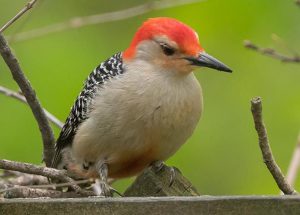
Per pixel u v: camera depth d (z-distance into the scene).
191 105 10.70
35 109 11.02
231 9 14.45
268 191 14.34
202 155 14.47
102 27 15.12
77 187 10.65
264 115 14.88
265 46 14.55
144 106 10.48
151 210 8.17
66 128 11.31
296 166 11.92
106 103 10.57
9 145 13.49
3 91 12.08
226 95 14.98
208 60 10.62
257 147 14.59
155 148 10.73
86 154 11.02
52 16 15.43
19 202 8.28
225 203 8.12
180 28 10.78
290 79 14.98
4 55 10.41
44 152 11.54
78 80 13.80
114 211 8.20
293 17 14.49
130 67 10.76
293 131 14.77
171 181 9.51
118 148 10.71
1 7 15.24
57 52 14.09
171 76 10.66
